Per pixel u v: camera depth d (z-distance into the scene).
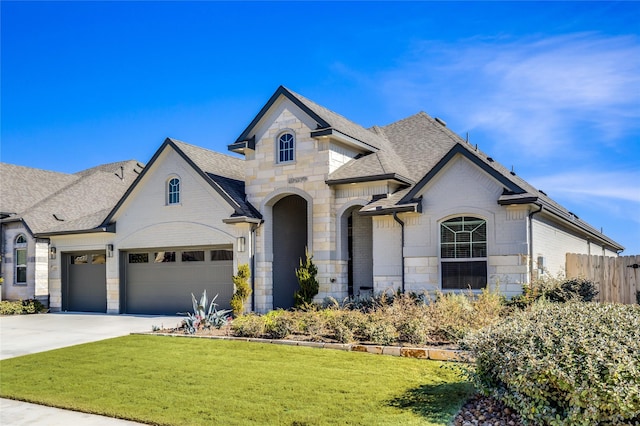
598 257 17.92
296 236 22.39
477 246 16.34
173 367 10.82
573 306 8.30
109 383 9.85
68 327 18.25
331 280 18.91
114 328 17.47
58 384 9.98
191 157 21.72
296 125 19.97
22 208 28.34
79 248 24.55
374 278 17.92
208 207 20.80
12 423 7.95
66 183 33.16
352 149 20.73
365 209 17.81
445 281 16.70
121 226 23.11
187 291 21.58
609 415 5.82
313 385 9.05
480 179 16.28
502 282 15.65
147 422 7.68
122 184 32.31
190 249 21.56
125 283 23.23
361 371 9.88
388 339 11.90
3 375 10.91
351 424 7.11
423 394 8.30
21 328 18.45
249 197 20.78
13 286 26.67
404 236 17.36
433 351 10.78
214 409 8.02
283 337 13.34
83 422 7.87
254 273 19.97
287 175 20.02
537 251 16.31
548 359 6.21
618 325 7.02
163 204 21.98
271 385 9.16
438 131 22.80
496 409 7.43
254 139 20.80
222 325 15.42
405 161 21.41
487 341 7.27
